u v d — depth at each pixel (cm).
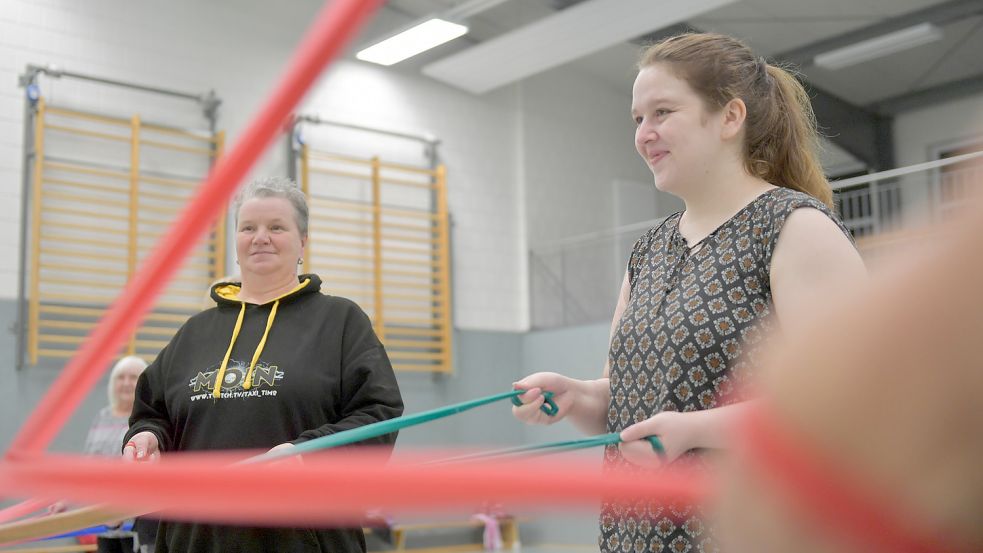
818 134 159
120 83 750
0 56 712
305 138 866
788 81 154
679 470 125
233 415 188
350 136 896
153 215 763
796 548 19
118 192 740
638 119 149
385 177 910
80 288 718
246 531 177
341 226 873
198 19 814
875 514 18
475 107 997
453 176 970
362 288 878
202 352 199
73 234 718
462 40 991
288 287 206
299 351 193
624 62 1055
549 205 1034
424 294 922
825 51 956
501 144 1013
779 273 129
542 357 977
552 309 1013
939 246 17
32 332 687
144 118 769
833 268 124
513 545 916
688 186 143
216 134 798
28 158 702
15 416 679
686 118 141
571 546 929
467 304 959
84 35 753
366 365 191
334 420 192
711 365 131
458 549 895
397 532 864
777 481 19
